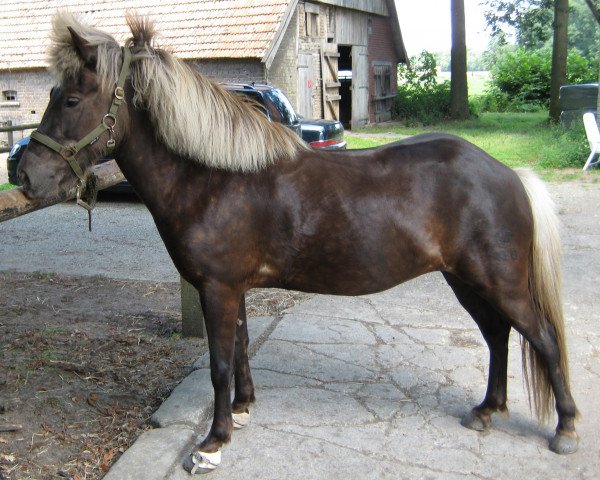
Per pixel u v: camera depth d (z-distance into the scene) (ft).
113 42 8.23
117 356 12.71
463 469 8.95
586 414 10.32
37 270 19.10
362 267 8.68
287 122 29.14
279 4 45.70
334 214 8.48
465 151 8.84
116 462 8.89
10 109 51.57
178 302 16.19
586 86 47.19
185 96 8.13
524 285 8.82
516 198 8.72
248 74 44.27
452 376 11.81
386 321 14.60
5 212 7.99
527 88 86.94
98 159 8.34
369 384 11.49
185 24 46.83
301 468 8.96
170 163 8.46
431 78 78.07
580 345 13.00
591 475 8.80
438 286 17.34
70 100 7.87
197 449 8.93
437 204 8.64
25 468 8.79
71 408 10.52
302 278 8.87
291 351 12.85
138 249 21.75
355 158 8.88
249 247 8.52
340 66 70.95
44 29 51.21
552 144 42.47
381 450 9.41
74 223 25.85
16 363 12.05
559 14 58.90
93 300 16.29
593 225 23.98
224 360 8.71
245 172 8.45
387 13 71.67
